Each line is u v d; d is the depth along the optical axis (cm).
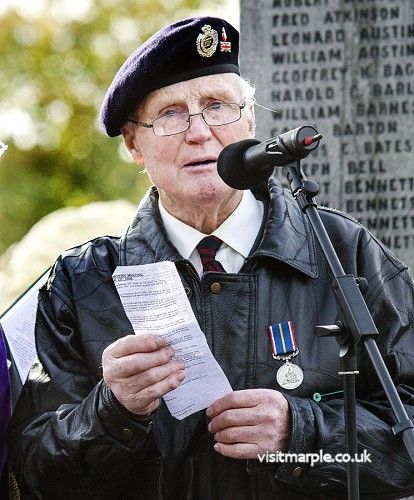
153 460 796
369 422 780
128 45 3281
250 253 827
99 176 3309
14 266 1580
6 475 845
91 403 778
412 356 812
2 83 3269
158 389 746
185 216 828
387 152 1261
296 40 1263
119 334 812
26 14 3256
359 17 1259
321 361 796
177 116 817
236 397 761
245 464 791
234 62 830
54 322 827
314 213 717
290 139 704
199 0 3222
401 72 1257
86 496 796
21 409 821
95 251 843
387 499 791
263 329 801
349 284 699
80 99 3297
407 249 1262
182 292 753
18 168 3300
